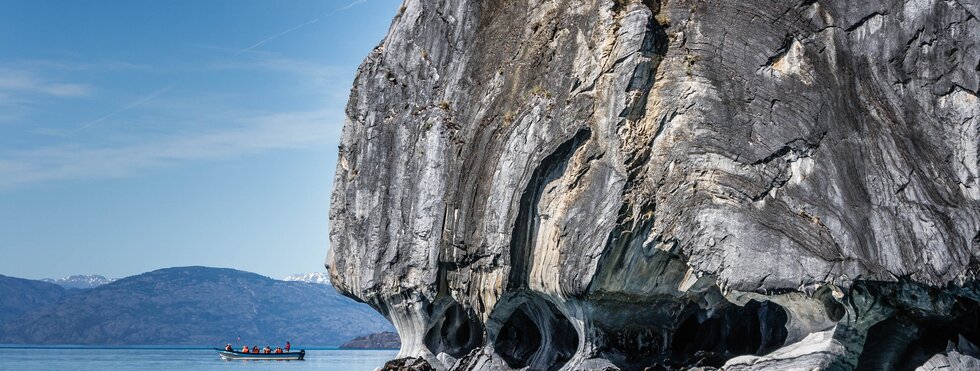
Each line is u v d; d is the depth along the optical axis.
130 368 109.25
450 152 36.69
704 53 31.11
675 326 33.69
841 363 29.53
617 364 32.69
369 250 38.88
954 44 29.53
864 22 30.22
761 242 29.36
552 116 32.62
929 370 29.58
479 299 35.16
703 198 30.17
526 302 35.50
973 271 28.28
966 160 29.11
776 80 30.33
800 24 30.50
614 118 31.28
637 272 31.34
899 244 28.66
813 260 28.84
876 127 29.56
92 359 148.12
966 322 29.80
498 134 34.38
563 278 31.55
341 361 122.56
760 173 29.88
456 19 38.25
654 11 32.06
